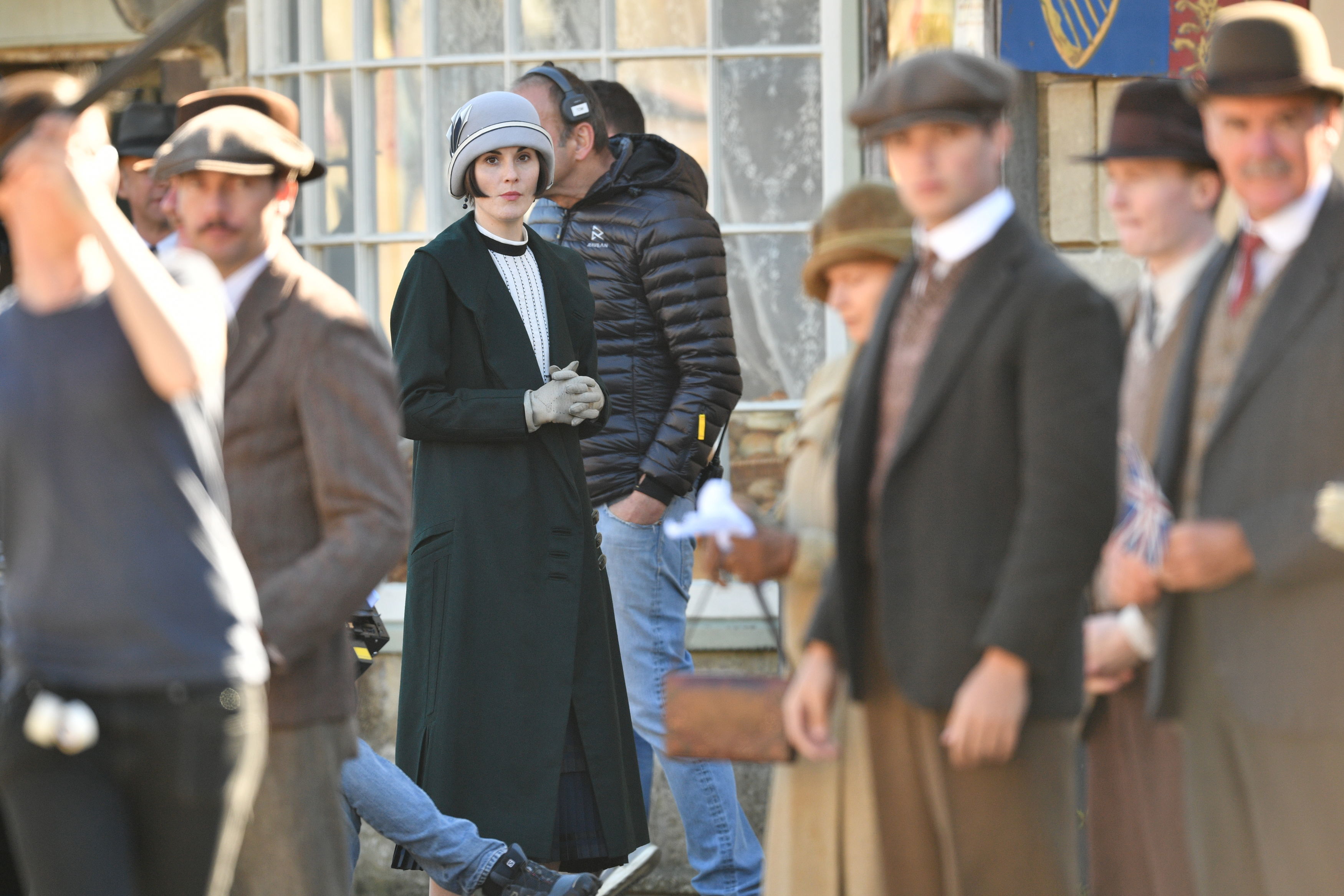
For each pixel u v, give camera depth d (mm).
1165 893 10672
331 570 10406
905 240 10336
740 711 10203
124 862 9117
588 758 15602
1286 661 9133
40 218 8852
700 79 19891
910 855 9734
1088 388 8898
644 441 17062
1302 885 9164
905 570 9344
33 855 9016
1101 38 17875
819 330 19828
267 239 10844
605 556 16750
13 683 9016
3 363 9000
